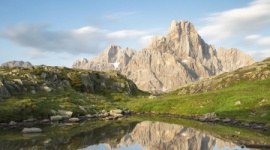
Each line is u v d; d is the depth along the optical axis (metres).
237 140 50.81
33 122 73.12
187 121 81.38
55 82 127.75
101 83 164.62
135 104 117.88
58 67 160.00
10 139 50.66
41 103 85.81
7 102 79.00
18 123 69.88
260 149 43.19
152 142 52.38
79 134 58.50
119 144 50.12
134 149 46.41
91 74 168.50
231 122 72.88
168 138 56.12
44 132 59.56
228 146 46.22
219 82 155.62
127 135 59.62
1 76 95.44
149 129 67.81
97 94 149.75
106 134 60.19
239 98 87.19
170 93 185.00
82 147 46.03
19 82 97.94
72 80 140.62
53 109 85.12
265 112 71.94
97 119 86.81
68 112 85.50
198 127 68.94
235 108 81.50
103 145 48.56
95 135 58.44
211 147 46.16
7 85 91.12
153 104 112.62
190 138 55.06
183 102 105.62
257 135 55.09
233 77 152.25
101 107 107.56
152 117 93.31
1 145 45.34
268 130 60.44
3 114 69.94
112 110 102.12
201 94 111.00
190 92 167.62
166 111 103.69
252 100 82.19
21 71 121.38
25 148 43.50
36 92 99.62
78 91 134.25
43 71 131.88
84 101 108.06
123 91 168.50
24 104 78.81
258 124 66.44
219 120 76.94
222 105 88.81
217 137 54.72
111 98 146.88
